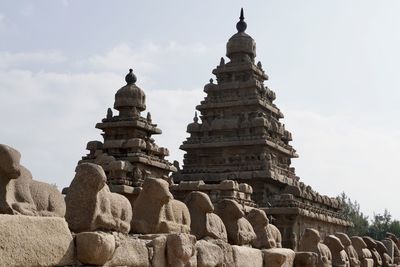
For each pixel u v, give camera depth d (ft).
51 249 28.91
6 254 26.04
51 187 30.66
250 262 51.90
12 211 27.40
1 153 27.35
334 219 146.10
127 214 36.47
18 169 27.76
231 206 52.90
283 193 128.77
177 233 39.86
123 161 112.47
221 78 152.25
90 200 33.04
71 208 32.89
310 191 136.46
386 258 107.55
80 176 33.37
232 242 52.29
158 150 124.98
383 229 338.75
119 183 110.32
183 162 146.10
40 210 29.40
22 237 27.07
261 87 148.66
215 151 142.61
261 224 58.95
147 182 41.01
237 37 154.51
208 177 137.39
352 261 83.82
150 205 40.73
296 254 62.03
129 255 34.71
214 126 143.95
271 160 137.69
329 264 70.79
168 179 117.70
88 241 30.78
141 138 127.75
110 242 31.81
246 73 150.51
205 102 149.79
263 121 138.92
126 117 127.44
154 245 37.50
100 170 33.47
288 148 150.30
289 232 122.52
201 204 47.03
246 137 139.23
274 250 57.16
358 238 95.14
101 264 31.53
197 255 43.04
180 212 43.73
